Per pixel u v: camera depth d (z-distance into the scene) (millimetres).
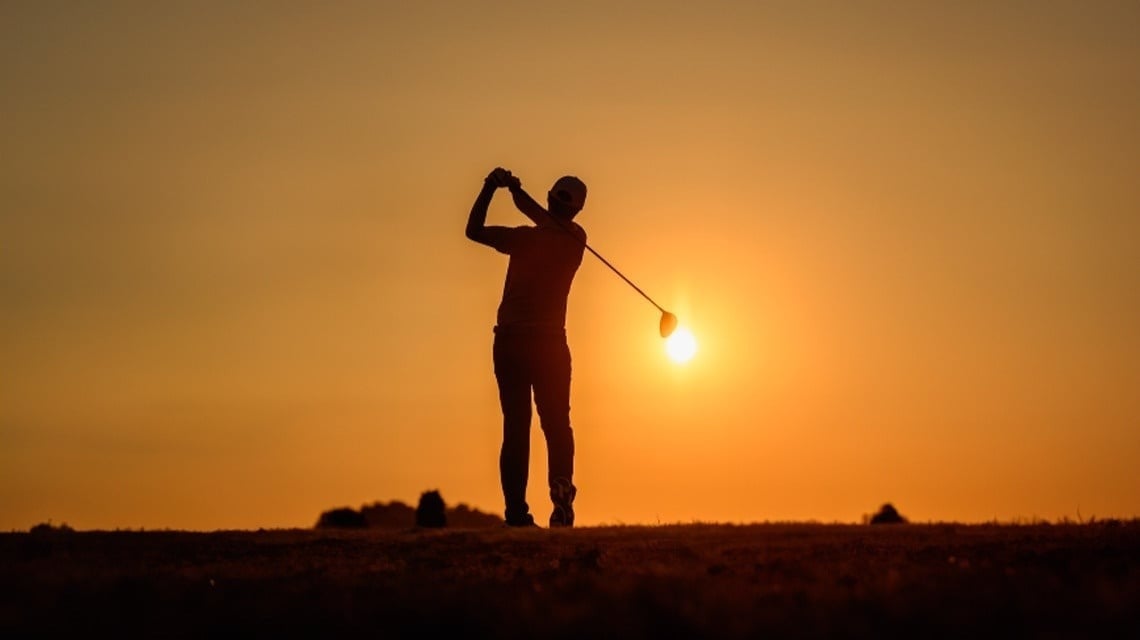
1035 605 15789
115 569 20844
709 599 16062
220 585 19375
